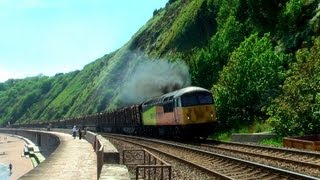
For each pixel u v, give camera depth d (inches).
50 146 3144.7
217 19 2475.4
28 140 5142.7
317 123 1032.2
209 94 1370.6
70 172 727.7
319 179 483.8
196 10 2955.2
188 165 753.0
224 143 1154.0
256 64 1493.6
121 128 2541.8
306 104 1040.8
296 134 1062.4
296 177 529.0
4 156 3796.8
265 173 597.6
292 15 1792.6
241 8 2295.8
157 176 676.1
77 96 6235.2
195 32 2918.3
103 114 3004.4
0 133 7623.0
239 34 2089.1
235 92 1510.8
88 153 1178.0
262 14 2080.5
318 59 1082.7
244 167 667.4
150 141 1489.9
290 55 1608.0
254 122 1416.1
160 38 3858.3
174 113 1406.3
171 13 4180.6
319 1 1715.1
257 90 1476.4
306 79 1063.6
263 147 925.8
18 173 2746.1
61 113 6190.9
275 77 1471.5
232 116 1531.7
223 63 2028.8
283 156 797.9
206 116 1348.4
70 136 2598.4
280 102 1104.2
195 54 2669.8
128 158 1002.7
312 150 850.1
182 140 1437.0
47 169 772.6
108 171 454.0
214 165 743.1
